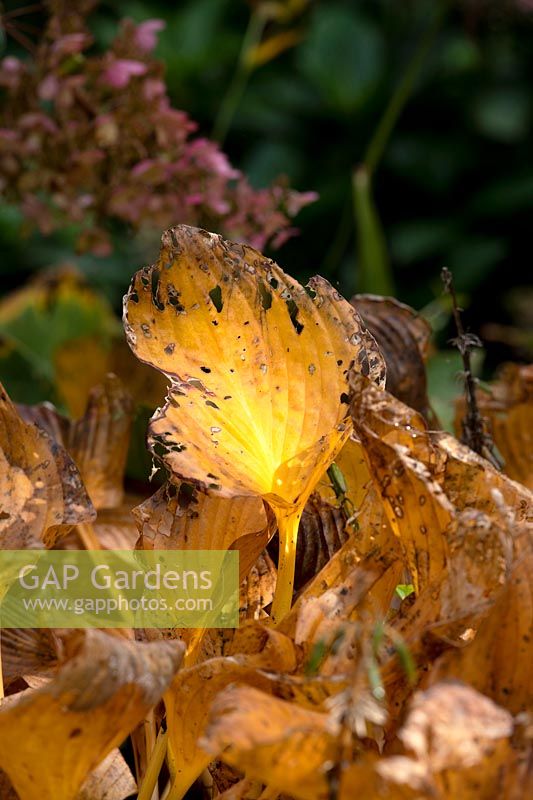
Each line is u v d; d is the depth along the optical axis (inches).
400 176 290.5
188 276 69.8
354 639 65.3
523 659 64.6
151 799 69.7
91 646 63.3
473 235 283.3
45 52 100.0
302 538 73.3
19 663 72.1
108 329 152.6
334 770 61.9
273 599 70.7
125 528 79.0
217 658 65.5
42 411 80.5
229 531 69.9
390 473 66.1
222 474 67.6
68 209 99.0
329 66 279.1
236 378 69.2
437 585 65.6
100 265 249.0
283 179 100.0
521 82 294.5
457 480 67.2
